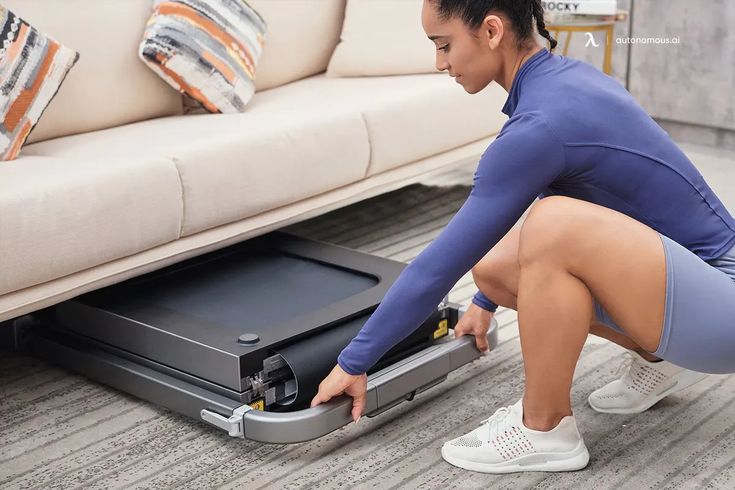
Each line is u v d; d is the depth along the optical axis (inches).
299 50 137.9
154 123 114.9
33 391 89.4
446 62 68.9
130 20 116.1
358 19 137.7
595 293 67.3
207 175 98.2
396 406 85.3
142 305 88.7
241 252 104.0
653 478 72.2
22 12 107.0
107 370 87.3
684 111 165.8
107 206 89.0
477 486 72.1
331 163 111.8
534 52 68.4
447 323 92.7
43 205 84.4
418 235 127.6
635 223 66.2
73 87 109.5
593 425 80.4
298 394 78.0
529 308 67.6
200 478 74.5
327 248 102.0
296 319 83.2
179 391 80.7
